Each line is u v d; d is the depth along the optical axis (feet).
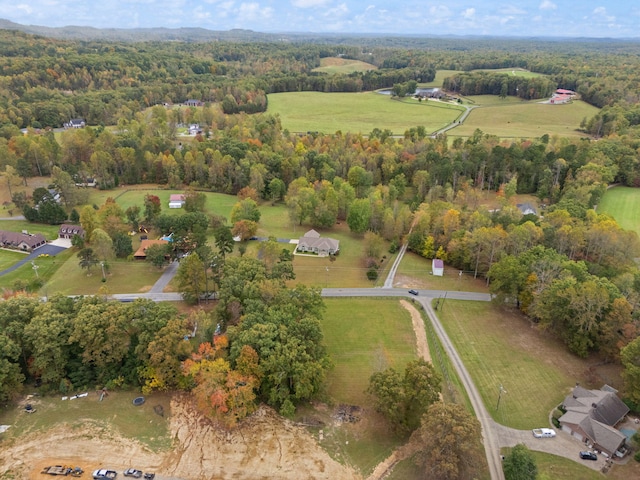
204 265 319.47
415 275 377.09
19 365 235.20
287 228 471.21
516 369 265.34
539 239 375.86
